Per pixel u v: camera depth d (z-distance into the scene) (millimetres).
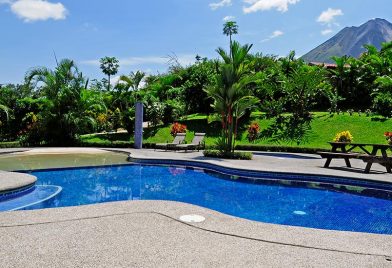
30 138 19797
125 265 3566
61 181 9977
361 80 30156
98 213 5414
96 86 26625
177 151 16812
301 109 24984
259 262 3703
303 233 4645
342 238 4473
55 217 5191
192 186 9578
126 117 22703
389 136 15039
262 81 26250
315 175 9703
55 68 20141
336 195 8578
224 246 4141
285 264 3662
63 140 20000
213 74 24125
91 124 21156
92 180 10227
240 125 24188
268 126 23562
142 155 14281
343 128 21875
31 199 7598
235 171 10695
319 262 3721
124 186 9492
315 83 24578
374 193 8750
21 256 3770
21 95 23812
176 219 5133
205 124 24641
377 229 5973
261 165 11539
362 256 3891
